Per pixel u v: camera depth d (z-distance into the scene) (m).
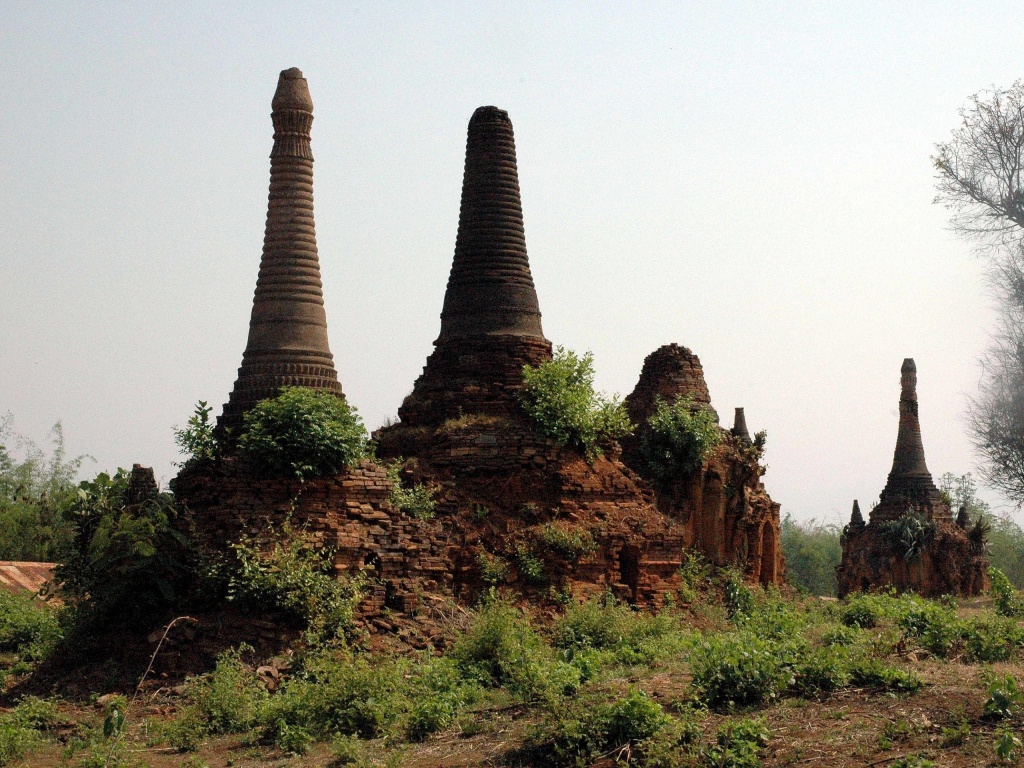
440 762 19.08
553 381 33.06
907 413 60.97
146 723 22.92
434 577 29.08
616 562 32.44
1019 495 48.50
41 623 33.34
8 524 53.31
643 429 40.81
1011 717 18.16
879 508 60.47
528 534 31.20
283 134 30.78
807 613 36.94
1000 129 42.31
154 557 26.66
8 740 20.97
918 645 25.11
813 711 19.47
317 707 21.88
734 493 40.91
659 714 18.59
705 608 34.34
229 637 25.73
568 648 25.59
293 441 27.53
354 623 26.44
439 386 33.78
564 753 18.38
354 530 27.88
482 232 34.84
